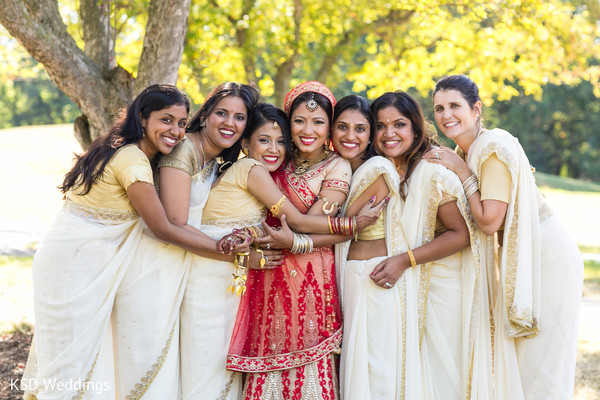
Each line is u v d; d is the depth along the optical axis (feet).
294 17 31.24
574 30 27.14
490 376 11.32
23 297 23.00
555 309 11.51
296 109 11.11
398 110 11.45
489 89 30.32
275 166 11.37
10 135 79.71
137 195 10.26
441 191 11.19
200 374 10.98
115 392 10.79
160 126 10.43
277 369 10.99
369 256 11.50
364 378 11.04
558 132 120.06
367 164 11.25
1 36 27.96
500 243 11.89
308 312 11.10
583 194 79.46
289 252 11.25
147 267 10.85
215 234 11.13
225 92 11.04
